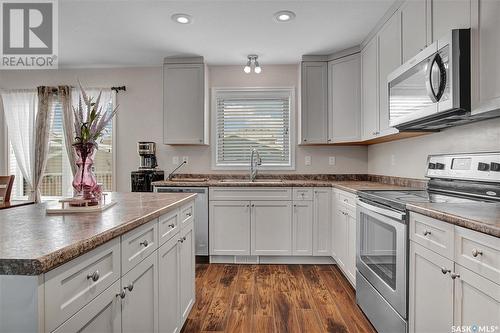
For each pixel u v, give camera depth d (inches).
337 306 87.5
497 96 51.1
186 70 138.9
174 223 64.8
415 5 79.0
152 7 94.7
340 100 129.2
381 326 70.6
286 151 152.4
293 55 135.6
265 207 124.6
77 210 51.0
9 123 154.7
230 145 153.8
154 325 53.1
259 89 150.6
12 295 26.6
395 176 114.3
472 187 69.0
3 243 31.4
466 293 43.1
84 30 110.6
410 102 73.2
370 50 112.3
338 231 112.7
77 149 56.9
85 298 33.2
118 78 153.9
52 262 27.4
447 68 59.0
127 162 154.1
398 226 62.1
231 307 86.8
